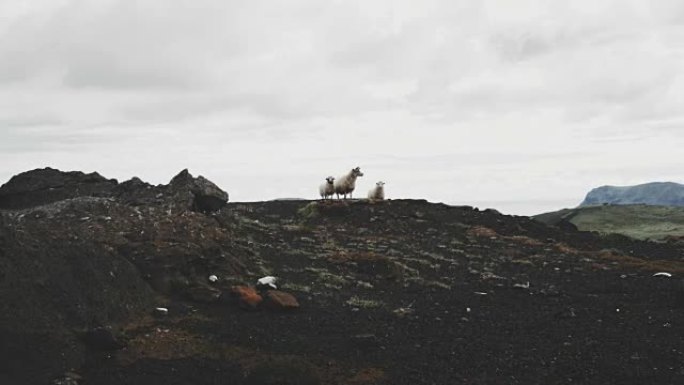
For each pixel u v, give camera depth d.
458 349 13.78
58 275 13.65
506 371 12.52
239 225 26.41
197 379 11.59
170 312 14.89
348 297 18.25
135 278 15.52
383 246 26.88
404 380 11.92
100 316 13.55
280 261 21.67
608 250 29.44
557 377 12.25
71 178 26.58
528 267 25.02
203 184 25.20
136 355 12.45
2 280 12.41
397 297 18.83
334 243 26.58
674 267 25.22
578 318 16.72
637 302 18.98
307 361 12.60
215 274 17.84
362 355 13.13
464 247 28.52
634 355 13.49
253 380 11.41
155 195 23.81
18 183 25.47
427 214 34.50
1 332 11.41
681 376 12.31
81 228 17.94
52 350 11.68
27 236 14.13
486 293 19.92
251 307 15.69
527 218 36.41
